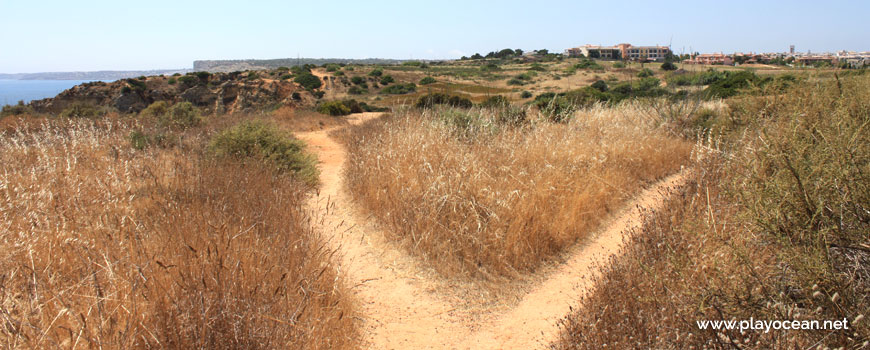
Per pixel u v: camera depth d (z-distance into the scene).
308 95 55.59
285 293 3.33
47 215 4.37
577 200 6.27
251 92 53.50
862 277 2.97
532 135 8.78
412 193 6.06
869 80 5.33
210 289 3.14
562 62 88.56
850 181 3.07
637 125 10.77
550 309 4.28
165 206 4.94
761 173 3.70
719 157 6.29
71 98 48.19
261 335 2.89
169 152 9.21
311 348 3.11
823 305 2.78
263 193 6.24
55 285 3.20
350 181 7.82
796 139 3.63
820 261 2.75
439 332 3.96
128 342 2.66
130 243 3.65
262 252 3.95
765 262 3.43
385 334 3.90
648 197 7.52
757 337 2.84
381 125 12.02
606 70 58.19
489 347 3.77
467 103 13.51
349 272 4.88
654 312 3.25
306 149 12.18
